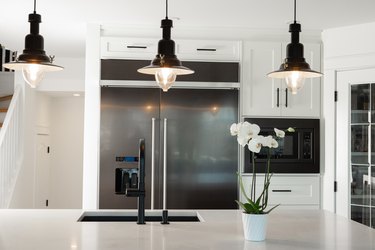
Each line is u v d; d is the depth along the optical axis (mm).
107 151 4367
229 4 3842
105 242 2043
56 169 7250
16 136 5668
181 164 4398
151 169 4375
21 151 5777
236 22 4406
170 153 4395
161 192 4371
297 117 4590
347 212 4473
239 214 2902
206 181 4410
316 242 2084
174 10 4031
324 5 3836
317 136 4582
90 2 3812
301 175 4562
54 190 7234
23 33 4852
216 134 4441
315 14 4109
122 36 4492
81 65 6297
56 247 1938
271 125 4543
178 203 4383
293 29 2793
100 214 2928
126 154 4371
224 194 4418
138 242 2047
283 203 4523
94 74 4430
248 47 4555
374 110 4410
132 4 3863
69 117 7266
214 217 2777
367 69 4418
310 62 4613
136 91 4410
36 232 2258
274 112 4559
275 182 4523
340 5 3838
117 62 4426
